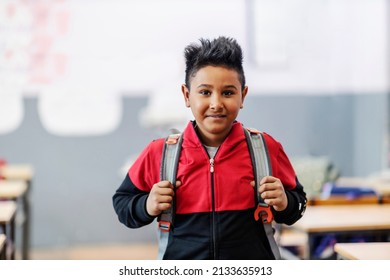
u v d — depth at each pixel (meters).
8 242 2.83
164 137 1.66
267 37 5.41
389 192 3.87
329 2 5.46
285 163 1.67
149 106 5.32
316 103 5.60
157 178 1.59
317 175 4.16
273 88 5.50
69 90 5.23
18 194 3.45
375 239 3.01
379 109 5.27
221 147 1.56
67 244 5.34
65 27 5.16
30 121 5.22
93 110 5.28
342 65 5.54
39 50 5.15
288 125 5.57
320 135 5.62
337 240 3.01
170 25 5.26
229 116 1.50
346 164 5.68
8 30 5.09
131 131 5.35
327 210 3.04
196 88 1.51
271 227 1.56
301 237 3.75
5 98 5.16
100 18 5.19
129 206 1.57
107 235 5.42
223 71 1.48
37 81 5.18
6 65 5.12
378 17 5.32
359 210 3.04
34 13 5.11
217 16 5.29
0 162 4.62
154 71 5.29
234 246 1.50
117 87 5.27
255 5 5.35
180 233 1.52
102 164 5.35
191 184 1.53
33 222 5.28
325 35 5.49
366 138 5.47
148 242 5.51
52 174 5.30
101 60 5.23
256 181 1.54
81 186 5.34
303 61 5.50
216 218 1.50
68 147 5.30
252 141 1.59
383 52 5.27
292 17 5.43
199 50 1.54
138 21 5.23
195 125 1.62
